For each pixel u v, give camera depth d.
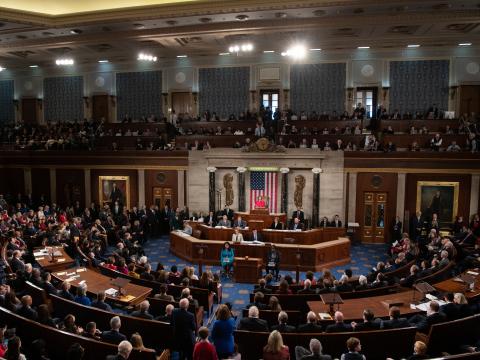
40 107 29.02
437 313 8.41
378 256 18.56
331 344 7.55
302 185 21.16
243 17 17.92
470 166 19.67
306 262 16.41
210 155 21.69
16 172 24.80
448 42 22.12
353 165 20.70
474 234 17.88
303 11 16.98
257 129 22.62
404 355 7.69
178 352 8.31
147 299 9.92
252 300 10.93
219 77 25.98
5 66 28.31
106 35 20.33
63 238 16.34
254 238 17.19
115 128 25.66
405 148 21.25
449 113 22.66
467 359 6.25
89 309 8.88
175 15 17.44
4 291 9.45
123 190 23.56
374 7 16.48
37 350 6.92
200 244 17.12
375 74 24.08
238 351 7.72
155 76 26.89
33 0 18.00
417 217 20.02
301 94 25.03
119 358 5.96
